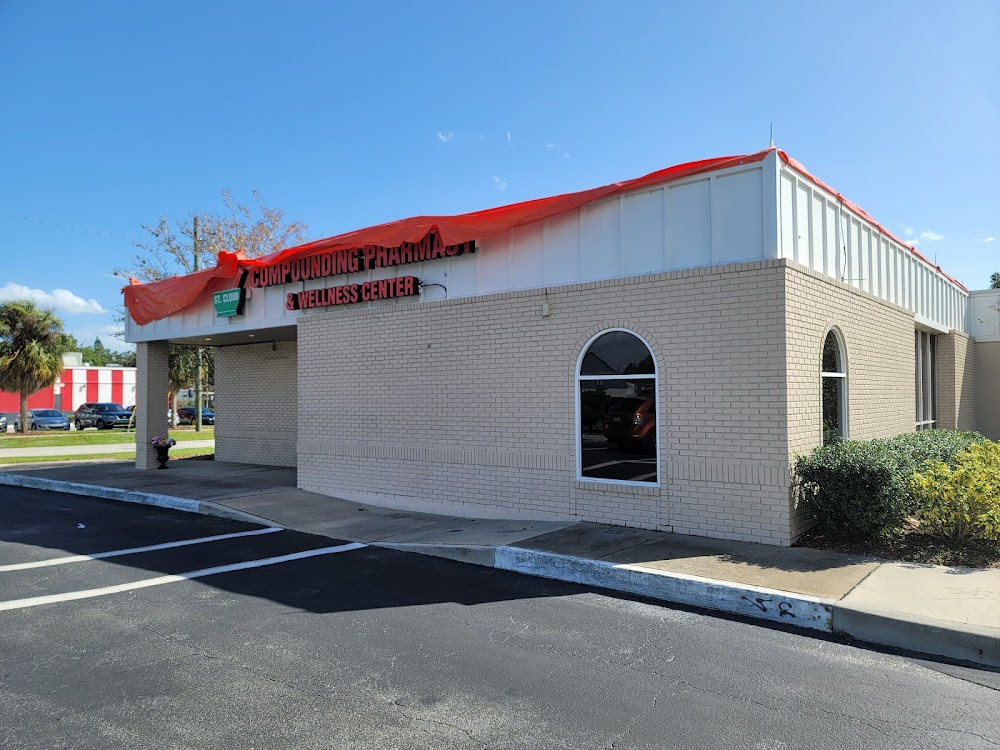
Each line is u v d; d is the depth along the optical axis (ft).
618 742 12.23
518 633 18.10
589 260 30.71
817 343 28.02
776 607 19.10
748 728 12.75
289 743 12.19
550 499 31.35
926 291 47.50
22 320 119.44
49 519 35.91
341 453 40.06
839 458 24.95
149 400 57.11
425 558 26.94
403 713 13.35
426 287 36.52
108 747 12.05
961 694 14.25
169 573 24.58
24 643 17.39
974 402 60.18
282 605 20.65
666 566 22.49
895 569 21.68
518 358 32.48
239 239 114.93
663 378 27.91
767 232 25.89
